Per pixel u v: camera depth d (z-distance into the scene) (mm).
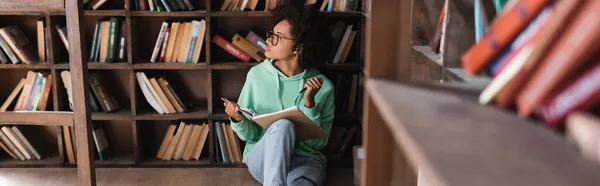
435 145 460
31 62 3482
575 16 465
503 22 583
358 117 3598
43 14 3387
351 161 3729
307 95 3131
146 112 3635
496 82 601
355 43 3662
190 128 3670
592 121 441
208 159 3740
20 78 3707
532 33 543
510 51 583
